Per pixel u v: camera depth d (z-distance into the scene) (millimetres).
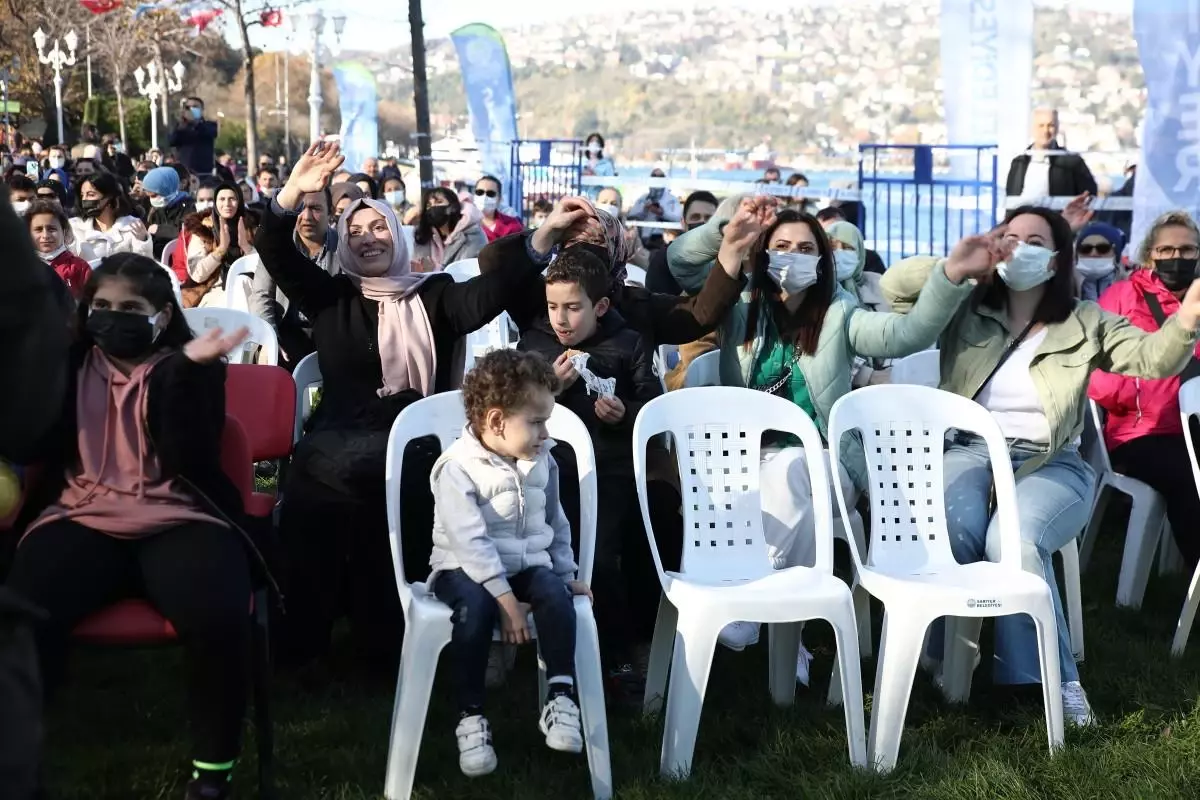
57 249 6059
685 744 3607
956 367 4539
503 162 15805
